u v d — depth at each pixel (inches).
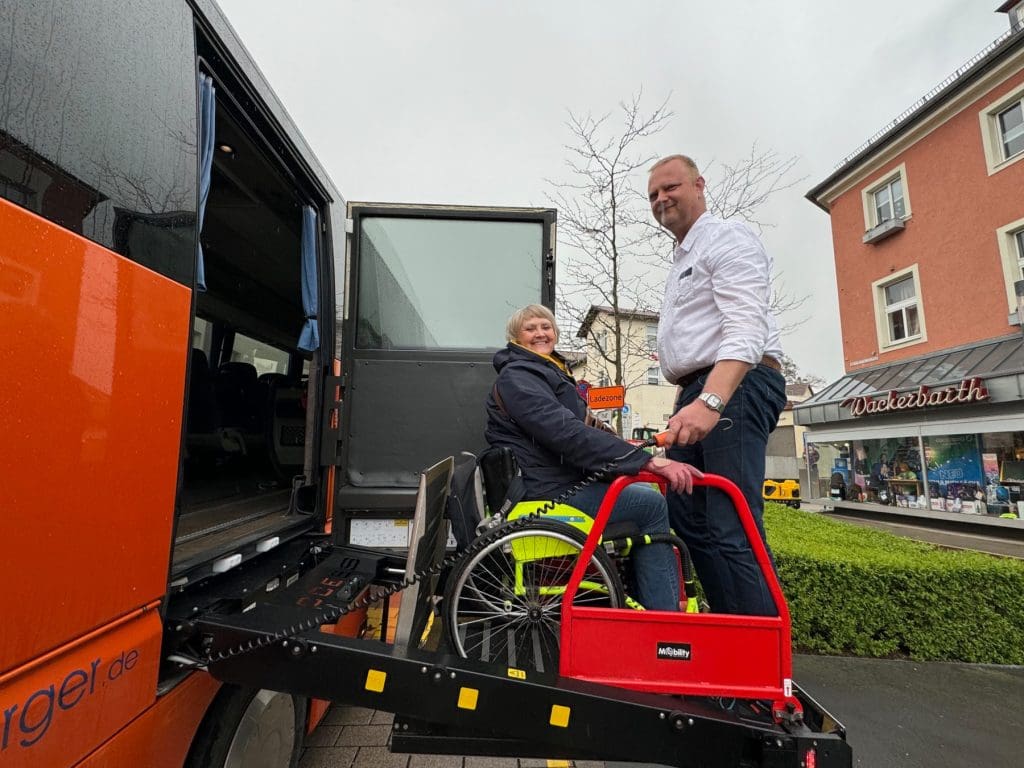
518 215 127.5
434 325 122.3
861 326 708.7
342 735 112.4
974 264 565.0
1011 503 518.0
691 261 84.8
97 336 41.5
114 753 44.4
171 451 50.8
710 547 81.6
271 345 155.0
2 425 33.6
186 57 57.3
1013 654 164.4
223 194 104.0
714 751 57.6
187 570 60.4
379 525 112.8
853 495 705.6
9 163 34.9
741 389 79.4
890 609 170.4
